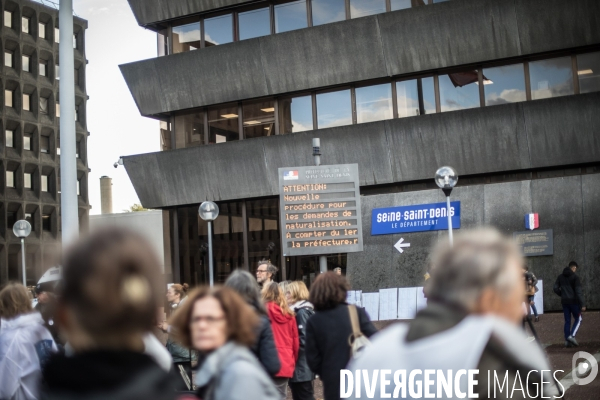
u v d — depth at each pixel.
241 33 31.06
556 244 25.97
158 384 1.85
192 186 31.83
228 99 31.05
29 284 63.69
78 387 1.80
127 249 1.82
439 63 27.98
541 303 24.94
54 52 67.69
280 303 8.53
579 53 26.84
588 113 26.45
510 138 27.33
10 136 63.78
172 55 31.55
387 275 27.86
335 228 20.55
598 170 26.75
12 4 64.12
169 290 10.88
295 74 29.86
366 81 29.39
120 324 1.81
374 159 29.00
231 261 31.39
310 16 29.91
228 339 3.47
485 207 27.16
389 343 2.34
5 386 5.84
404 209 28.09
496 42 27.23
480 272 2.19
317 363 6.21
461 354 2.14
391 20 28.27
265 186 30.69
